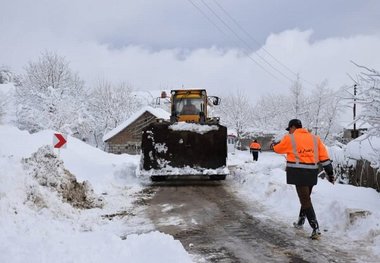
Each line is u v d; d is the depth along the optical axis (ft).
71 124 120.26
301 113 131.44
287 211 25.41
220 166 40.88
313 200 25.27
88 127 147.02
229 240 18.69
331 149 42.45
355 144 36.22
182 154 40.70
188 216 24.41
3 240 16.14
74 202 26.14
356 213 19.77
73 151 57.36
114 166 50.24
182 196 32.60
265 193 31.27
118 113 163.32
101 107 163.73
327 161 19.54
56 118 118.32
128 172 45.98
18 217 19.44
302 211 20.67
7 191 20.88
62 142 38.70
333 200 22.95
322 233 19.72
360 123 27.35
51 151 26.84
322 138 126.93
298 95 135.44
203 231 20.51
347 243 17.92
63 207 23.16
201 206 27.86
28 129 125.18
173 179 45.01
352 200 24.26
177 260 14.66
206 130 40.70
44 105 122.11
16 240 16.24
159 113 136.67
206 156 40.78
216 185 39.63
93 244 16.44
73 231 19.39
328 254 16.44
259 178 37.52
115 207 27.58
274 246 17.65
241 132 197.36
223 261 15.61
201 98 50.62
